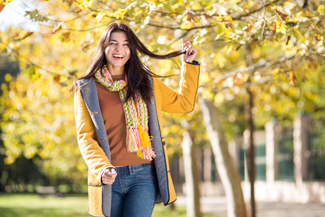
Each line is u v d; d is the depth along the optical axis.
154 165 3.32
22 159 37.94
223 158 10.41
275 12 4.53
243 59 9.11
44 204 24.56
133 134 3.15
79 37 5.70
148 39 6.17
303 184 19.45
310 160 19.20
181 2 4.90
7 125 11.61
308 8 5.73
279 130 22.34
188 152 15.54
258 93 10.74
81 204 24.86
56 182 41.25
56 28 4.98
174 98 3.48
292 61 6.16
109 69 3.36
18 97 10.11
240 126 23.25
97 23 5.34
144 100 3.29
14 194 37.09
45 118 11.47
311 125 19.11
